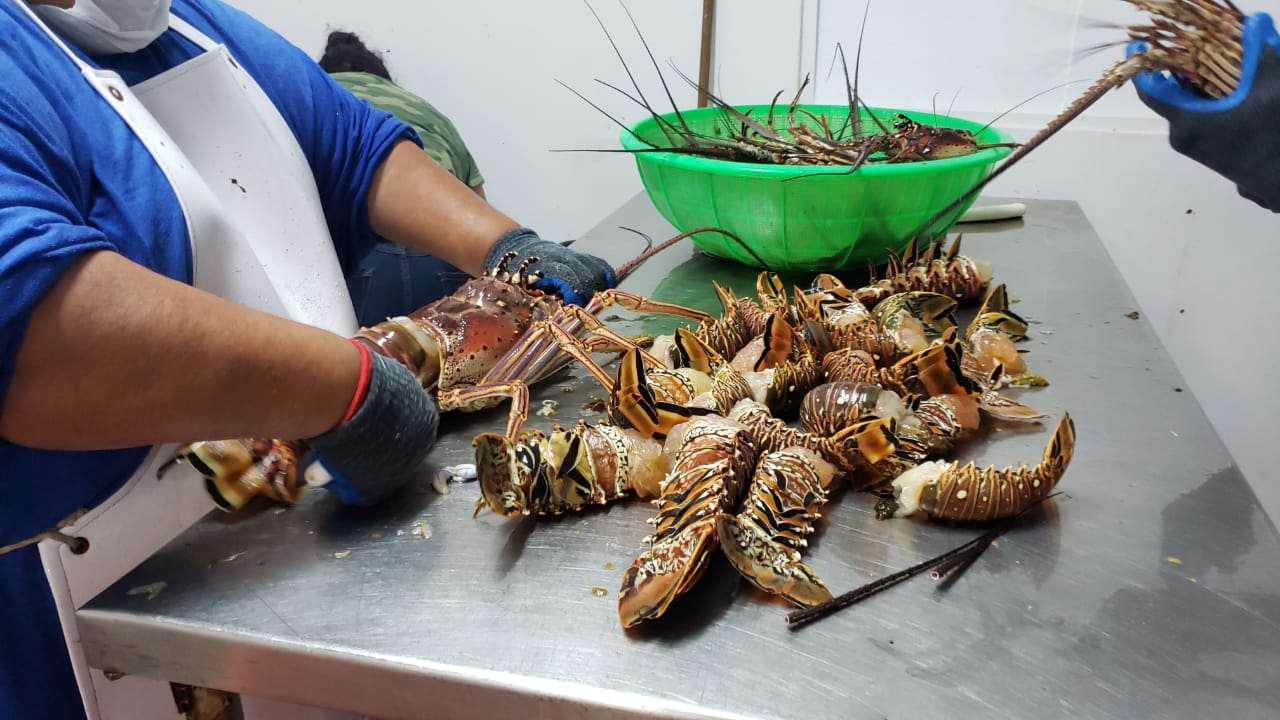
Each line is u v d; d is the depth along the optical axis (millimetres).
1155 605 577
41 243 513
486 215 1104
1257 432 1603
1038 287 1157
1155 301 1604
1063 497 695
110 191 687
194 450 682
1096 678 521
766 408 777
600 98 1821
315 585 627
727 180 1142
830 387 771
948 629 563
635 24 1728
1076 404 838
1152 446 762
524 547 663
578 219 1965
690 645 557
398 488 742
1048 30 1519
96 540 696
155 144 726
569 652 556
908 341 885
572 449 691
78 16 744
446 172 1140
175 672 606
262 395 593
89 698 712
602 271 1075
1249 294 1532
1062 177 1574
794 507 650
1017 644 549
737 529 596
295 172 929
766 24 1655
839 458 707
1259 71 670
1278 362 1547
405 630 580
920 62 1615
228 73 878
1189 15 699
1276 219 1466
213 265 759
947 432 752
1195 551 628
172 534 752
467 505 720
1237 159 704
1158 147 1499
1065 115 719
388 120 1121
